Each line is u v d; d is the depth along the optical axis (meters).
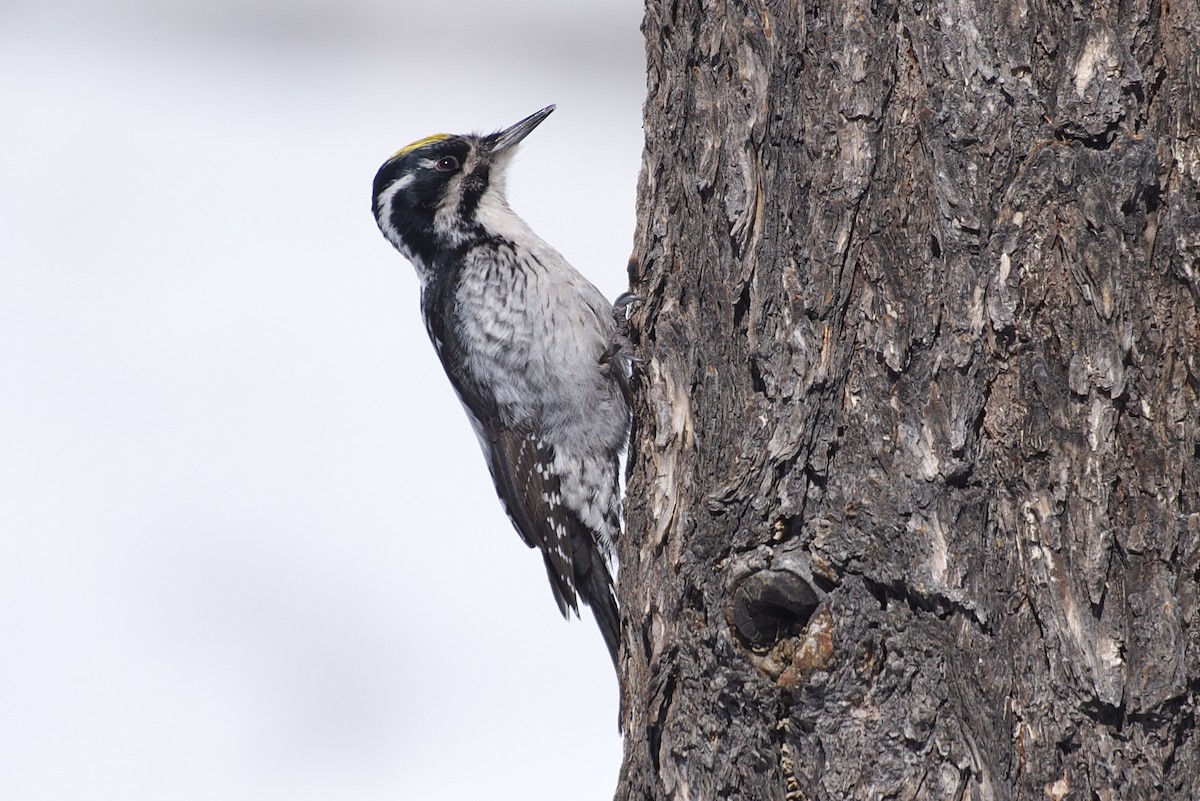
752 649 6.88
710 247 7.99
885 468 6.77
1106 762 6.19
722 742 6.98
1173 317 6.36
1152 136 6.41
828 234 7.12
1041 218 6.51
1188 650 6.16
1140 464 6.32
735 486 7.11
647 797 7.53
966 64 6.74
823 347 7.07
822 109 7.24
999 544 6.50
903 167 6.95
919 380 6.75
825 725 6.60
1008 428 6.52
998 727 6.39
